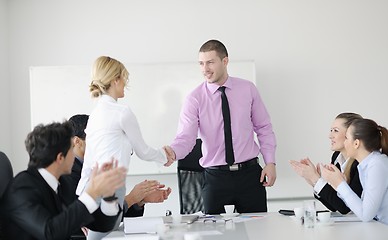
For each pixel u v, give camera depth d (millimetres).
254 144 4238
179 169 4527
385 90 6035
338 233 2953
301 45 6016
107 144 3318
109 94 3475
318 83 6023
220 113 4191
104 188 2676
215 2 5996
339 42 6023
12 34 5973
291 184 6004
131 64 5867
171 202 5977
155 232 3154
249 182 4160
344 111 6023
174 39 5988
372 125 3490
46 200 2721
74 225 2613
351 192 3373
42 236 2562
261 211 4188
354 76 6023
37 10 5973
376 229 3049
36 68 5816
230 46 5996
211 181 4172
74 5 5980
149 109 5863
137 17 5984
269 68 6008
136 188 3660
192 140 4242
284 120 6023
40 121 5809
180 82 5863
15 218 2627
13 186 2686
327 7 6027
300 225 3254
